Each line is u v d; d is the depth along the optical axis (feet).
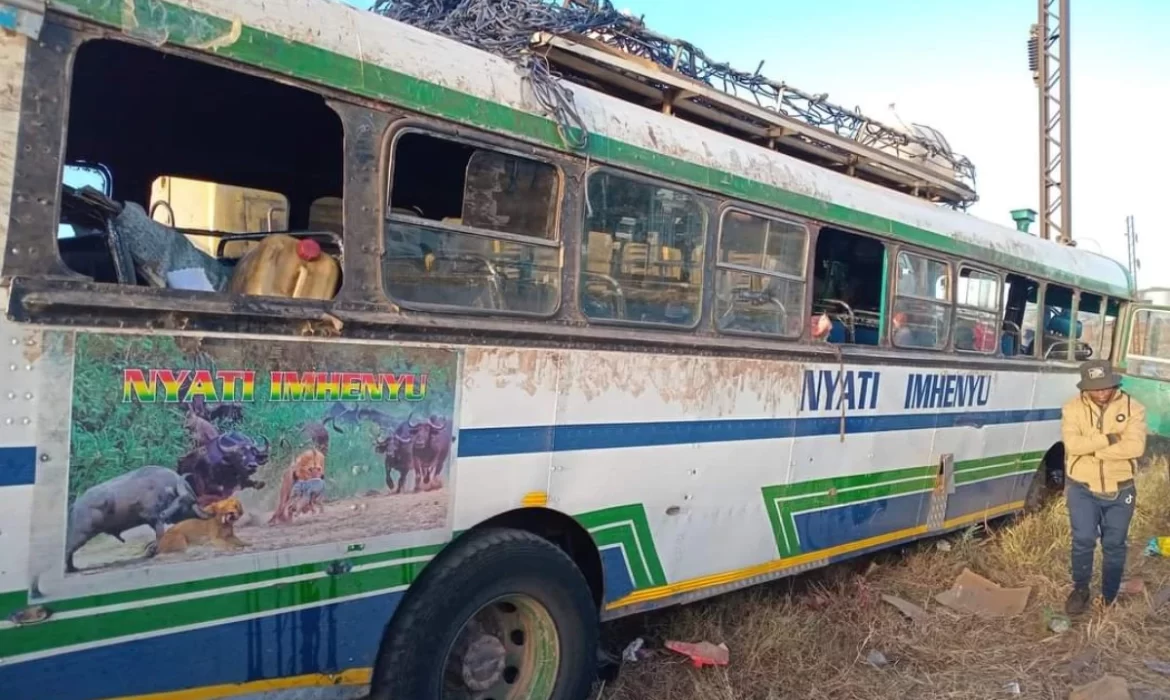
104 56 9.68
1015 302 24.84
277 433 9.25
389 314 10.14
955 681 15.72
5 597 7.68
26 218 7.70
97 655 8.28
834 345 17.13
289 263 9.66
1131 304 30.60
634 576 13.57
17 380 7.62
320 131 12.90
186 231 13.00
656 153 13.44
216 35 8.79
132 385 8.24
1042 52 55.88
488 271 11.31
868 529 18.92
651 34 15.76
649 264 13.43
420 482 10.58
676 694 14.14
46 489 7.80
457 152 12.07
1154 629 18.86
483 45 13.48
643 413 13.37
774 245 15.74
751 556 15.83
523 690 12.26
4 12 7.51
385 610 10.49
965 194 24.11
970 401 21.95
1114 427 19.49
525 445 11.73
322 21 9.75
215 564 8.91
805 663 15.74
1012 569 22.58
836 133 19.25
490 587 11.33
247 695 9.39
